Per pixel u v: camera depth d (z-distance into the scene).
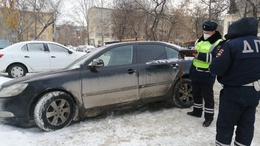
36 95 3.37
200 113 3.97
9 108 3.33
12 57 7.96
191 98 4.51
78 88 3.59
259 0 15.83
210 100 3.58
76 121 3.88
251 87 2.25
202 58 3.39
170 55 4.44
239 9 18.91
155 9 21.20
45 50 8.59
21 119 3.36
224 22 25.66
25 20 24.45
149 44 4.32
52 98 3.40
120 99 3.91
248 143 2.39
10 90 3.36
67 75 3.56
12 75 8.01
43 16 25.25
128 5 25.73
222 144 2.45
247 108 2.36
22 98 3.33
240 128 2.42
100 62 3.72
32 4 23.39
